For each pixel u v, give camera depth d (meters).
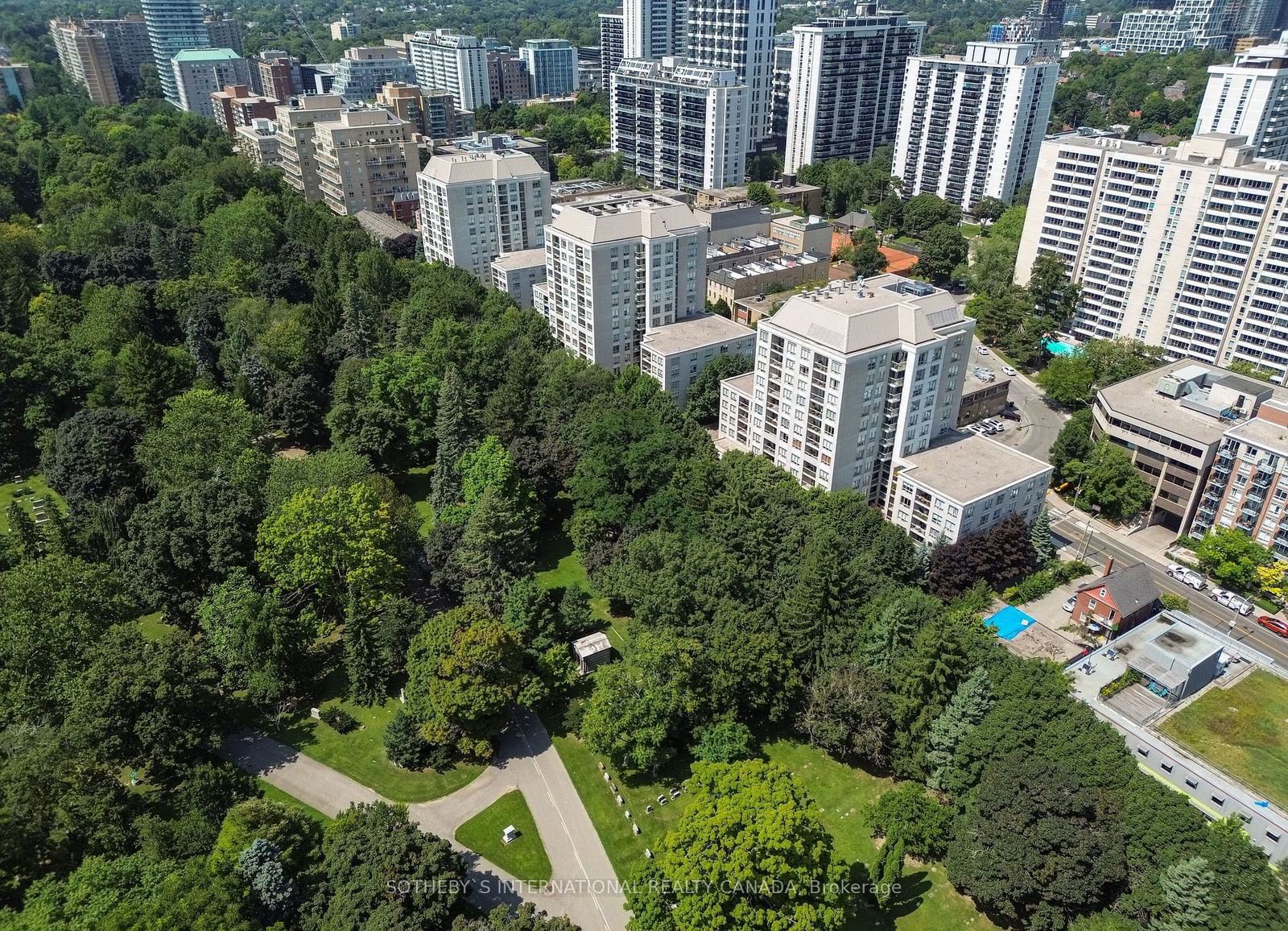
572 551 168.75
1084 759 102.19
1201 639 125.06
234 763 120.38
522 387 187.75
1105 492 181.12
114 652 110.75
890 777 120.06
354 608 128.75
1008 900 95.62
